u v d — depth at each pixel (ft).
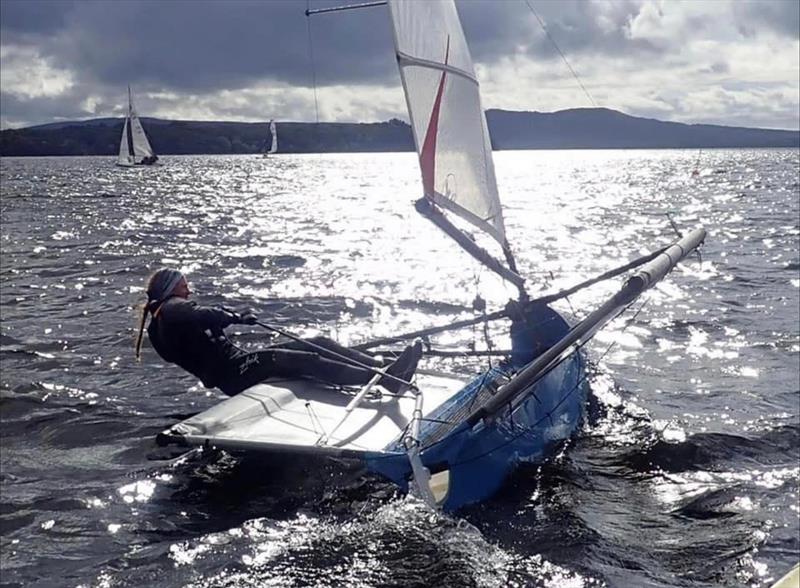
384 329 41.55
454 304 47.55
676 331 40.19
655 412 28.30
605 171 287.07
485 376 26.07
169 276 25.64
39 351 35.70
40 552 18.89
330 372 25.14
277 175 264.52
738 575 18.06
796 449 25.22
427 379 26.78
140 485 22.34
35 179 222.69
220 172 285.64
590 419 27.43
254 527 19.94
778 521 20.48
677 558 18.71
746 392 30.66
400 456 19.93
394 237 82.17
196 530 19.85
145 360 34.45
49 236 83.41
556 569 18.15
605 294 50.03
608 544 19.21
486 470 21.59
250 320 25.55
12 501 21.42
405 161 467.93
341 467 21.98
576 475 22.94
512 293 51.11
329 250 71.77
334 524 20.01
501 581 17.65
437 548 18.92
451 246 74.43
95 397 29.68
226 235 84.89
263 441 20.98
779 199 135.74
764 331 40.04
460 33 27.66
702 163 355.36
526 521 20.20
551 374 26.27
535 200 140.87
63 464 23.88
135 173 270.26
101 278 56.54
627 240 79.56
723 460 24.32
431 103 25.77
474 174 28.02
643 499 21.63
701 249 69.97
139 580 17.67
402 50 24.48
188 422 22.18
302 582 17.56
